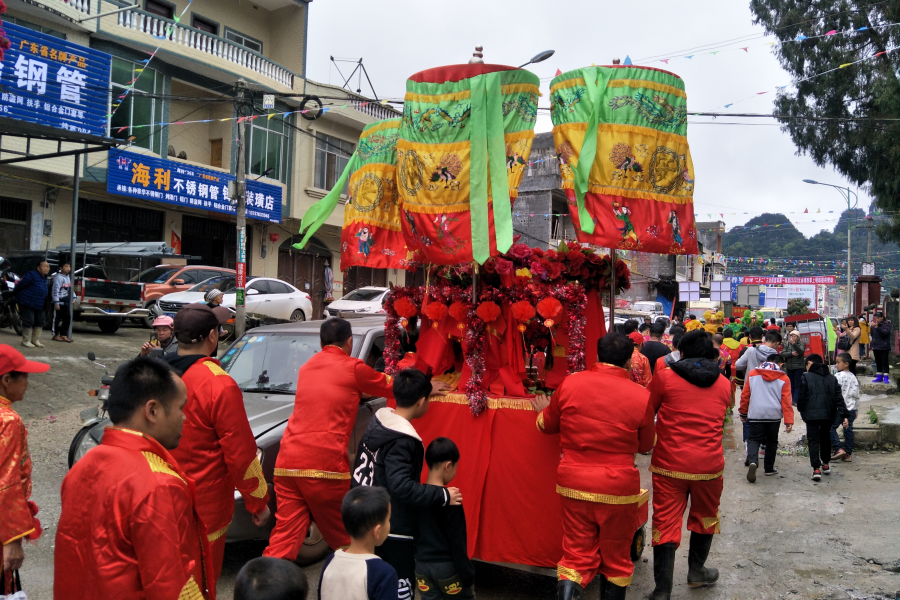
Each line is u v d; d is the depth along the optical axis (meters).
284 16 24.23
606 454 3.72
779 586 4.75
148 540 1.98
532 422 4.30
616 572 3.74
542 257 4.66
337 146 24.80
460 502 3.35
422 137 4.21
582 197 4.02
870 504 6.61
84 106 11.50
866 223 34.69
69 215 17.59
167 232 19.95
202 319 3.47
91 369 11.48
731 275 56.06
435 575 3.31
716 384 4.42
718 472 4.39
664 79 4.17
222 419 3.25
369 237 4.95
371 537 2.55
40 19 15.95
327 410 4.06
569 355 4.41
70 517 2.09
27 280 12.32
